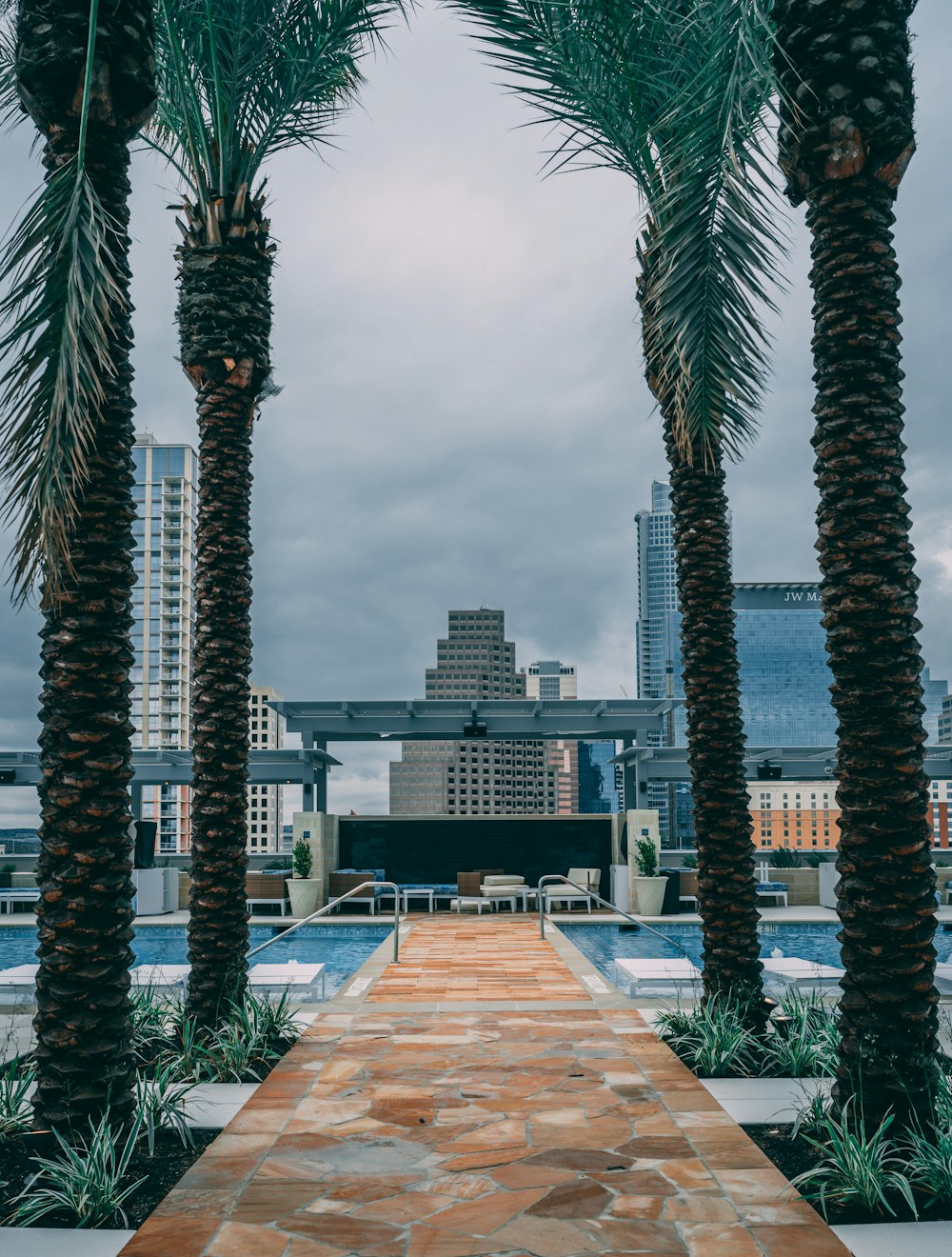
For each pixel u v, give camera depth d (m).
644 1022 8.73
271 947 16.70
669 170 7.65
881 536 5.25
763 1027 7.70
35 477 4.84
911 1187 4.56
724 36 6.15
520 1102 6.15
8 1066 7.04
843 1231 4.16
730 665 8.16
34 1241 4.12
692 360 7.16
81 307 5.03
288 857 25.06
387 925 18.72
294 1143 5.36
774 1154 5.17
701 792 8.05
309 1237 4.09
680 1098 6.21
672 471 8.56
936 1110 5.00
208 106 9.06
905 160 5.46
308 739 23.11
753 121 6.08
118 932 5.29
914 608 5.27
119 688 5.45
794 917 19.95
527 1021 8.79
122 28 5.43
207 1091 6.52
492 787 189.50
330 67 9.78
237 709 8.23
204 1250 3.96
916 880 5.07
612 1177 4.79
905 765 5.11
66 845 5.22
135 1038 7.36
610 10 7.35
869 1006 5.06
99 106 5.39
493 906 21.38
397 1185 4.71
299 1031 8.23
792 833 145.62
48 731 5.35
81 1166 4.58
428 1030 8.38
